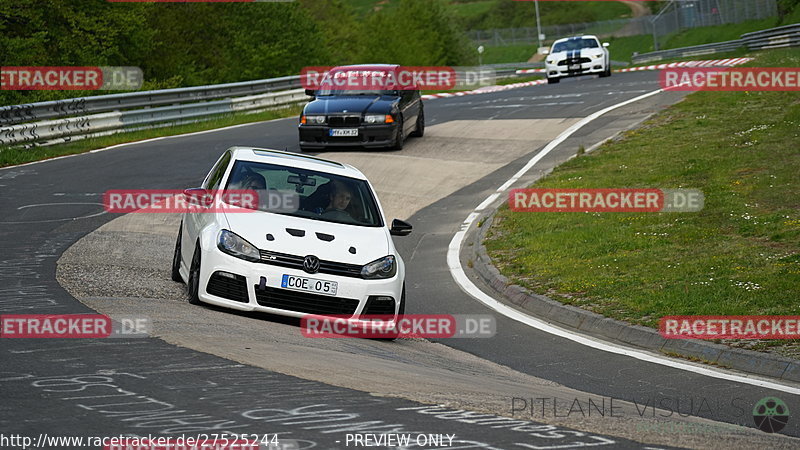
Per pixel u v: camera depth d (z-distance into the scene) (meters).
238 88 120.69
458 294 43.84
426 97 142.50
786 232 47.09
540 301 40.84
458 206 64.44
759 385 28.69
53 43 158.25
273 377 21.89
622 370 30.78
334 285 31.48
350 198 35.50
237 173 35.50
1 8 143.38
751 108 86.31
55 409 17.92
